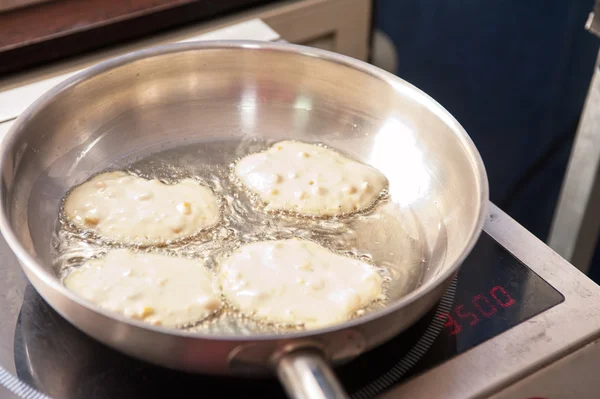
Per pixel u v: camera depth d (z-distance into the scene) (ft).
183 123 2.78
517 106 4.14
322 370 2.00
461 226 2.44
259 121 2.81
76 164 2.64
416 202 2.63
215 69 2.76
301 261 2.45
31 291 2.34
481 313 2.33
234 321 2.32
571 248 3.13
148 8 3.00
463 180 2.49
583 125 2.93
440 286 2.14
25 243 2.40
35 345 2.24
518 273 2.41
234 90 2.80
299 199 2.62
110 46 3.00
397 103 2.68
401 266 2.48
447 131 2.57
